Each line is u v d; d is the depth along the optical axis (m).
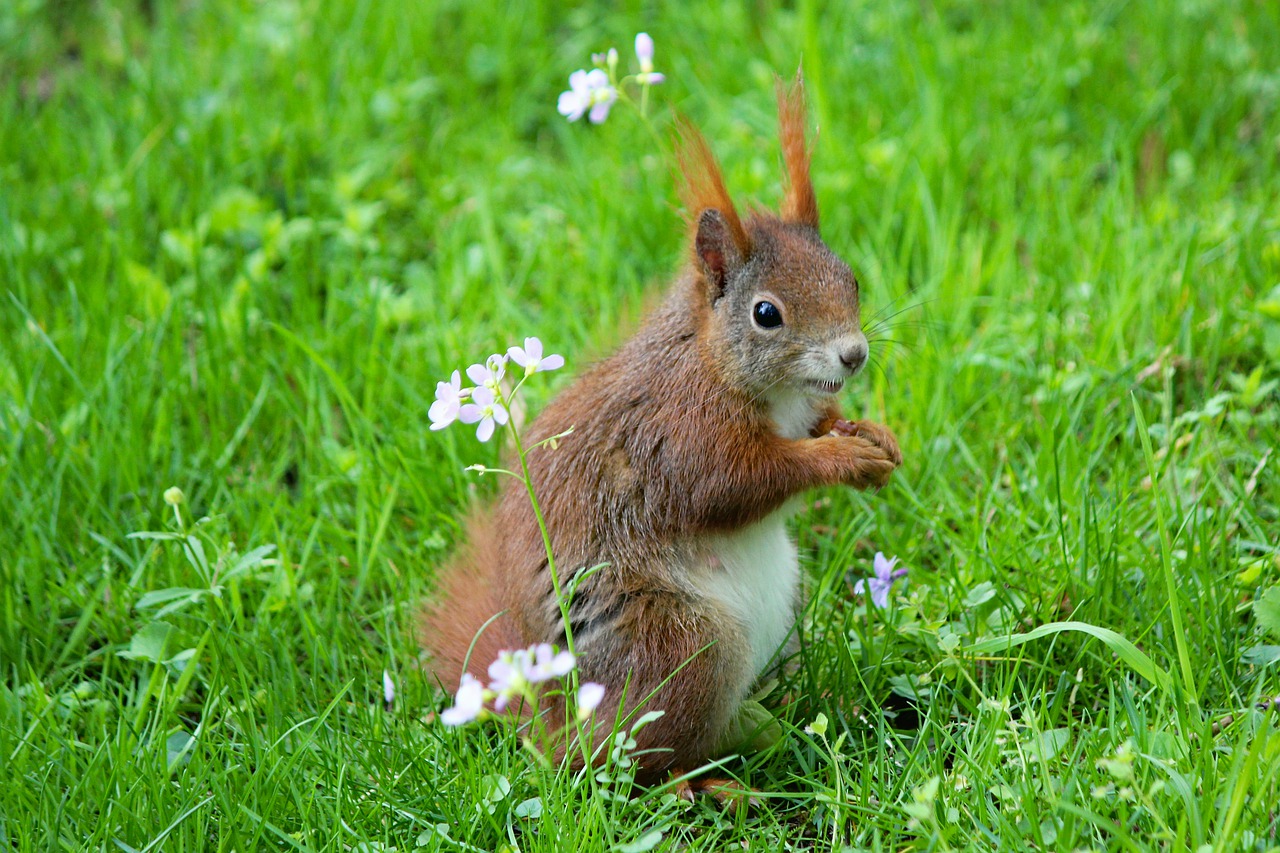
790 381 7.91
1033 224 12.04
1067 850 6.27
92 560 9.27
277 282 11.98
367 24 14.92
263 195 13.08
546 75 14.54
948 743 7.32
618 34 15.07
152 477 9.93
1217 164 12.46
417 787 7.37
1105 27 14.38
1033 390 10.41
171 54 14.73
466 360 10.65
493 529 8.54
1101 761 6.75
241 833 6.99
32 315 11.38
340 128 13.63
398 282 12.33
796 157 8.49
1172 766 6.62
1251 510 8.70
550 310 11.38
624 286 11.74
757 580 8.16
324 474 9.96
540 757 6.88
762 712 7.89
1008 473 9.63
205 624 8.73
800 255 8.00
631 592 7.78
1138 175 12.94
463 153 13.60
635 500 7.94
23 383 10.51
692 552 7.98
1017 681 7.96
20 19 15.49
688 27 14.95
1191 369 10.25
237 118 13.52
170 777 7.41
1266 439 9.48
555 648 7.88
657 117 13.91
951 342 10.73
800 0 14.62
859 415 10.38
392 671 8.43
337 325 11.52
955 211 12.05
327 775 7.39
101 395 10.33
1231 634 7.92
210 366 10.77
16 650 8.76
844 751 7.83
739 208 11.61
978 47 14.05
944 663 7.82
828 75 13.88
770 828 7.15
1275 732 6.74
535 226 12.53
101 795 7.25
